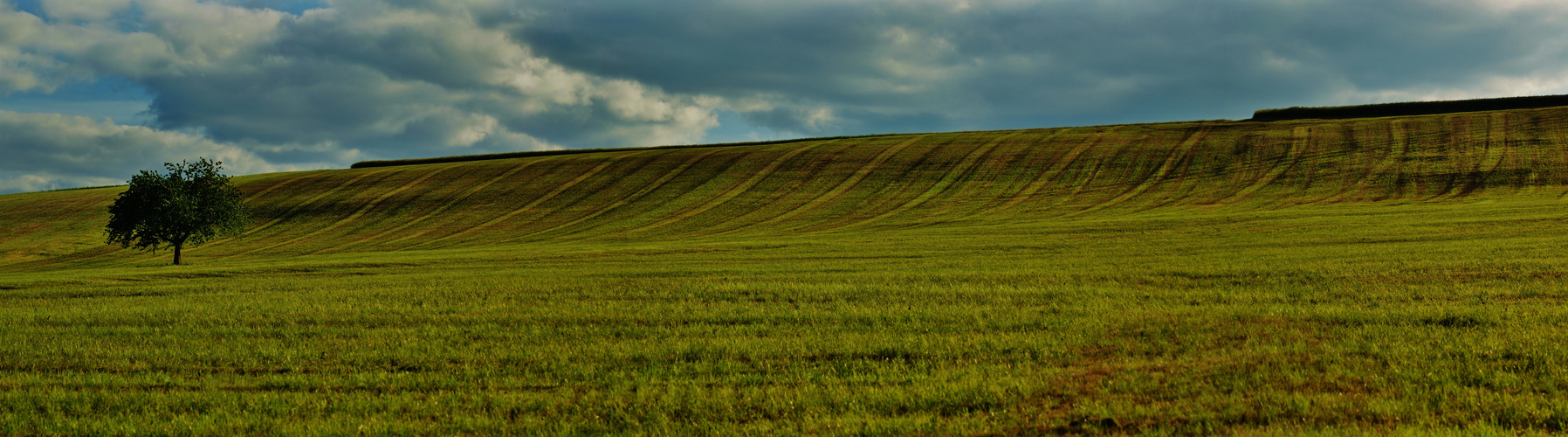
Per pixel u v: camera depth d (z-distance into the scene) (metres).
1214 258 21.53
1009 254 25.67
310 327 13.46
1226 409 7.47
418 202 64.75
